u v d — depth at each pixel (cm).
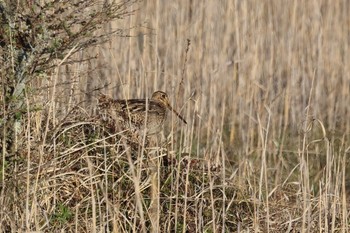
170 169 1748
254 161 2320
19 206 1563
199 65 2741
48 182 1633
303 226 1599
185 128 2091
